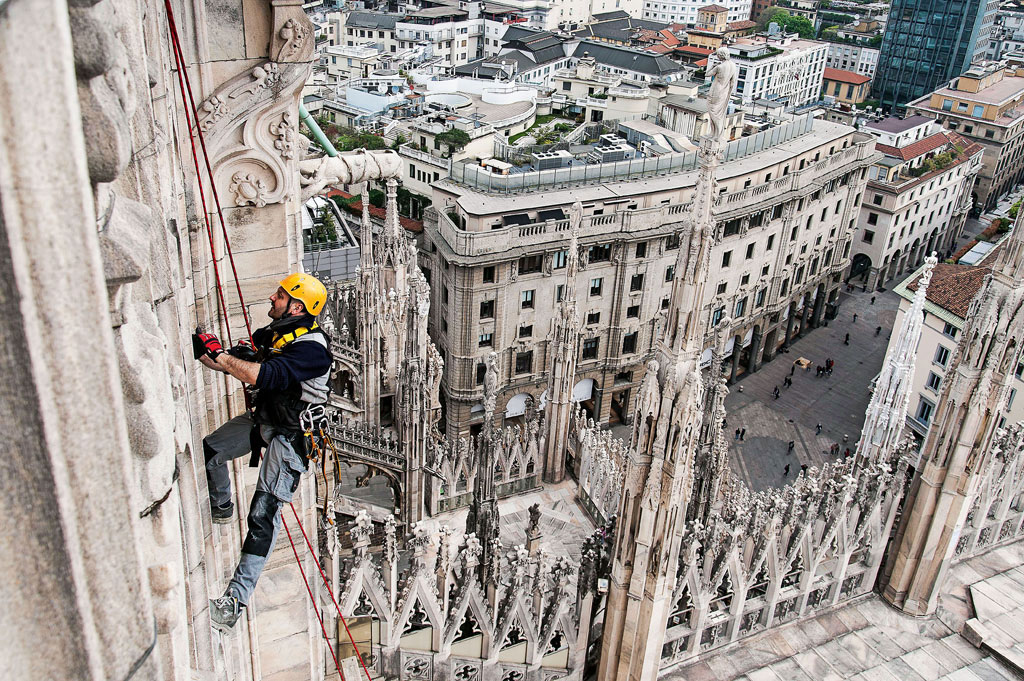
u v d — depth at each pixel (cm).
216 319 1134
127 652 414
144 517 479
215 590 1033
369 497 3441
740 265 8238
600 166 7494
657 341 1734
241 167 1085
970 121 14300
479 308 6819
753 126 9169
